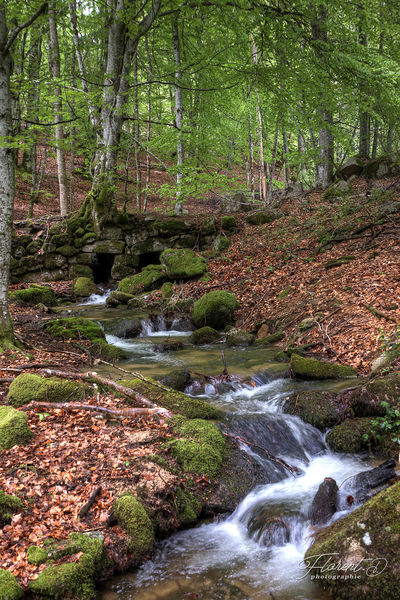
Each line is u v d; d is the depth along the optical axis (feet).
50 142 34.60
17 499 12.92
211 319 37.78
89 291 51.16
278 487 16.33
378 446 18.07
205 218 58.03
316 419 20.03
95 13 47.83
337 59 42.88
